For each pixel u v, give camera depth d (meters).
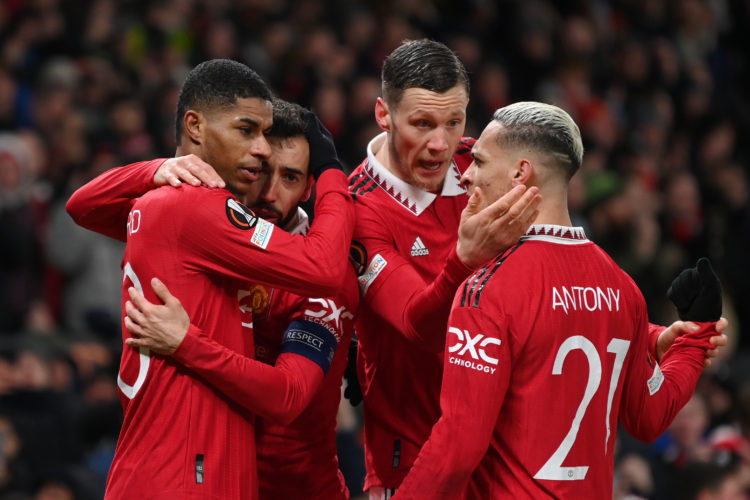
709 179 40.44
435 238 13.68
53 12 34.81
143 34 35.75
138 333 11.80
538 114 11.66
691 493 19.91
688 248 37.31
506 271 11.32
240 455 12.15
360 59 37.25
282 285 12.13
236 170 12.38
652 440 12.71
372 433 14.30
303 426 13.48
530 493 11.28
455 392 11.13
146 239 12.09
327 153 13.12
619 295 11.86
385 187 13.66
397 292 12.93
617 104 41.84
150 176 12.53
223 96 12.20
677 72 44.53
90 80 32.56
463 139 14.29
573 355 11.39
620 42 44.06
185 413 11.92
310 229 12.55
